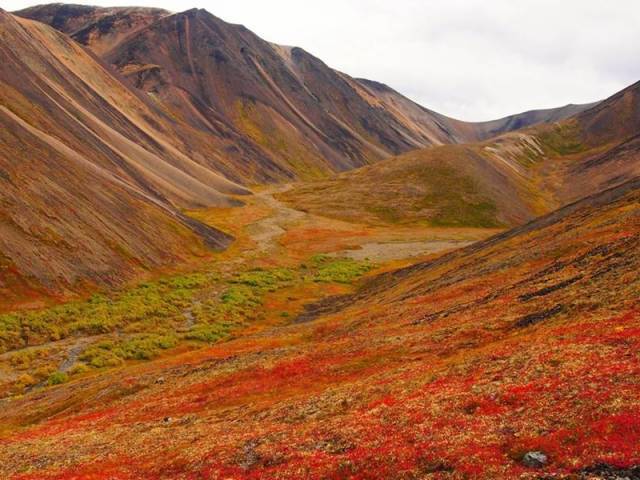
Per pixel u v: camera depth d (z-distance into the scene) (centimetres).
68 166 10644
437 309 5222
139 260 9975
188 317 8169
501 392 2528
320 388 3638
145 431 3459
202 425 3347
